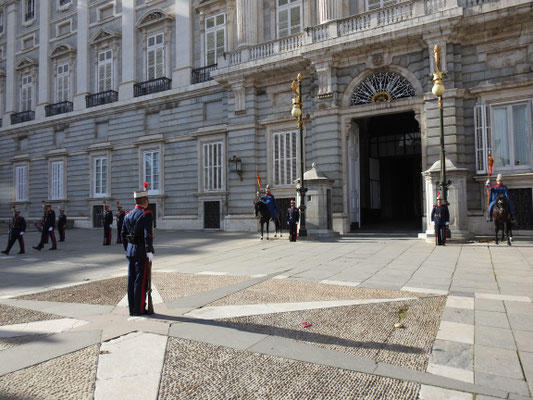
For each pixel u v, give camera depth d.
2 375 3.37
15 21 32.78
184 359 3.66
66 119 28.19
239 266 9.17
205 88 22.23
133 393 3.02
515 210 14.55
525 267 8.05
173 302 5.75
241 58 19.95
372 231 17.67
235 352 3.80
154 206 23.95
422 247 11.63
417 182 27.89
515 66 14.63
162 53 24.77
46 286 7.60
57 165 28.81
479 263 8.62
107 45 27.11
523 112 14.57
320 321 4.69
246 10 20.69
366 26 16.61
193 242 15.46
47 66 30.22
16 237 13.18
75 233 22.56
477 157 14.98
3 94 33.09
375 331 4.32
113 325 4.70
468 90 15.14
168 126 23.83
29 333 4.48
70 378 3.29
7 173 31.97
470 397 2.89
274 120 19.45
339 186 17.27
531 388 3.01
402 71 16.28
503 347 3.80
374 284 6.68
